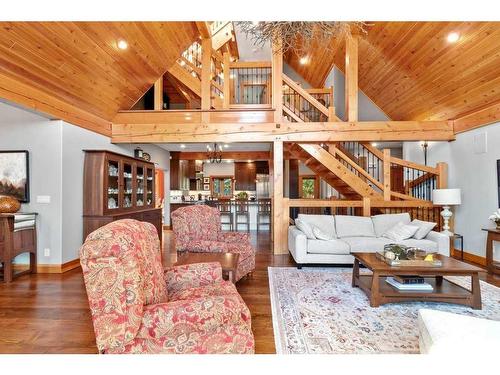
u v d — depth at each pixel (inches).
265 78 338.3
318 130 216.2
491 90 171.2
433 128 214.8
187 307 64.0
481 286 145.8
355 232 192.2
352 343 92.0
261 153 369.7
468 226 205.3
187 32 200.4
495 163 181.9
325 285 145.6
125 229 66.7
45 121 177.2
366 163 333.7
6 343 93.8
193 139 219.3
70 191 183.0
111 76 181.8
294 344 91.3
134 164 231.5
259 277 160.2
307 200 218.7
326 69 341.1
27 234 168.9
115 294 59.4
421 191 260.7
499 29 139.9
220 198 394.9
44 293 138.3
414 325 103.7
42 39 133.3
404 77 220.2
